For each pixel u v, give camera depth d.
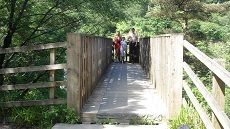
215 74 6.45
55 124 8.57
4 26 11.21
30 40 12.11
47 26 12.32
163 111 8.82
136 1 12.85
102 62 15.09
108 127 8.36
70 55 8.76
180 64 8.35
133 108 9.14
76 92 8.76
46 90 11.33
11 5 10.56
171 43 8.49
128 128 8.28
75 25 13.02
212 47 28.62
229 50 27.25
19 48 9.09
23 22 11.35
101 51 14.55
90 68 10.66
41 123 8.77
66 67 8.81
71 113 8.70
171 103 8.41
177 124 7.79
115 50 25.06
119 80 14.09
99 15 12.84
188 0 29.58
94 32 15.08
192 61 23.39
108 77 15.09
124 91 11.45
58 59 12.45
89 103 9.69
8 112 9.27
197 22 32.34
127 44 26.02
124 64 22.92
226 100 15.73
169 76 8.65
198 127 7.40
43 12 11.85
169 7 30.19
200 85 7.04
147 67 15.25
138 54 24.12
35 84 9.09
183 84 8.42
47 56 11.73
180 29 33.50
